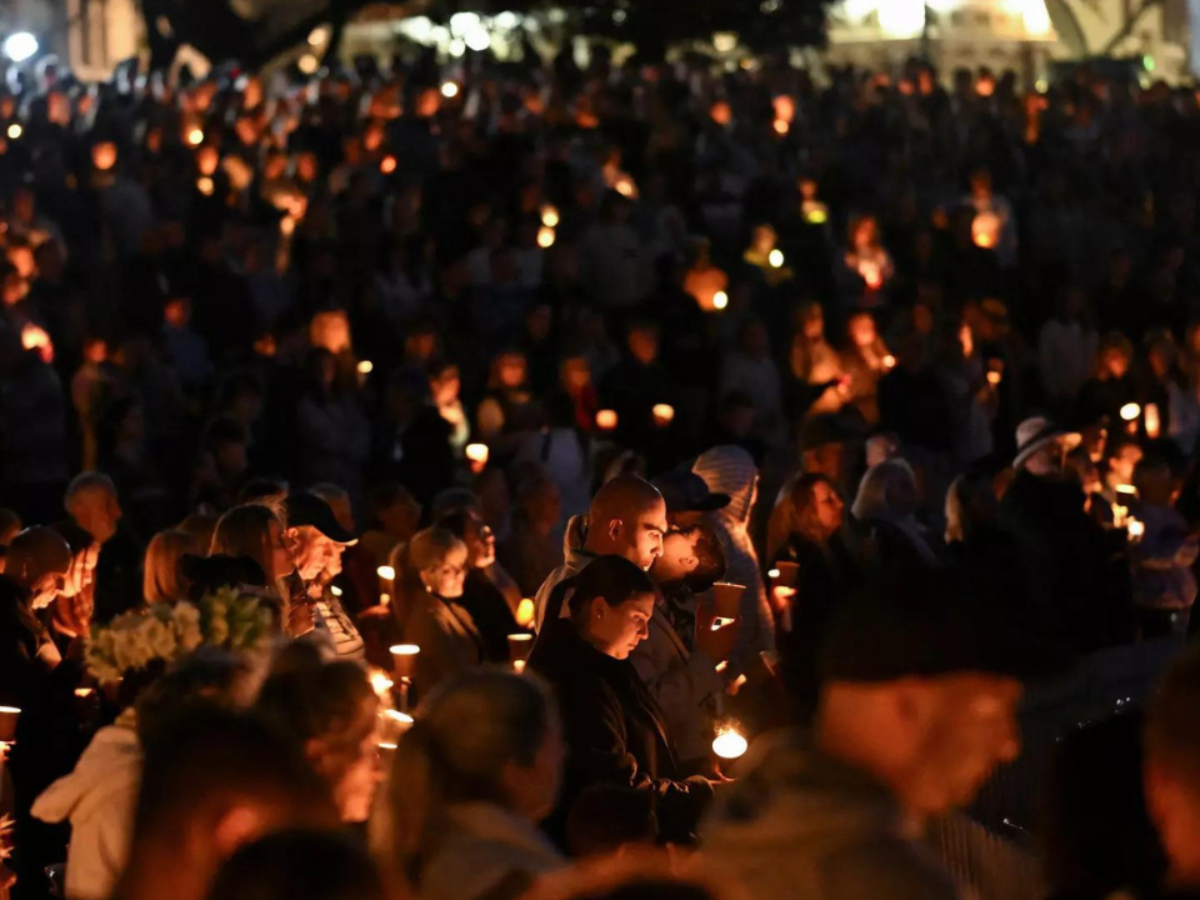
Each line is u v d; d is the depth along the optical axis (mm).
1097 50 53469
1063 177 30828
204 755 3814
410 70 35531
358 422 19531
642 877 2926
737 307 23516
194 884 3766
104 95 34844
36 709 9625
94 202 26906
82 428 18562
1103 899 4355
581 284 25047
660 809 7520
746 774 3986
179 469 19000
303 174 27250
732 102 33875
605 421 19031
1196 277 30453
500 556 14570
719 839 3869
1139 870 4328
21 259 22672
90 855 6016
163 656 6996
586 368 19188
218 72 38531
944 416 20812
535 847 5039
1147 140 33938
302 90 35281
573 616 7766
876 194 31125
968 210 27219
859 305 26219
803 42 44469
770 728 8930
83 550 10938
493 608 11906
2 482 18266
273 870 3016
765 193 28156
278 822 3730
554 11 43281
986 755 3893
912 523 13414
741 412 18781
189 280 22781
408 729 5301
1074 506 13938
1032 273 29172
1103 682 10070
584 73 35688
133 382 19641
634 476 8930
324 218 24656
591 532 8914
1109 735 4406
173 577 9242
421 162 29359
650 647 8641
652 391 20203
